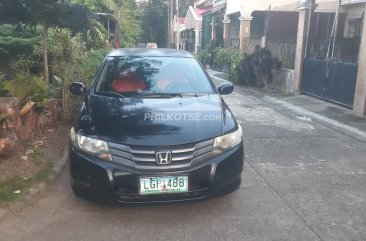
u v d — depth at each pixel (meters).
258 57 13.52
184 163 3.64
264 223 3.79
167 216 3.89
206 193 3.74
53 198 4.25
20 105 5.44
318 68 11.20
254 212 4.03
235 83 15.73
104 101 4.41
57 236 3.50
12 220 3.72
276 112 9.77
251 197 4.41
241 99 11.98
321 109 9.81
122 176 3.58
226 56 18.16
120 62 5.23
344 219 3.92
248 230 3.65
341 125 8.00
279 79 13.61
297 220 3.87
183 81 4.94
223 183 3.79
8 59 9.79
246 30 18.17
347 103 9.84
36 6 6.81
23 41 9.39
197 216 3.91
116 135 3.72
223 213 3.99
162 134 3.72
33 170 4.70
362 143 6.89
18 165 4.79
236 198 4.37
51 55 8.88
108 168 3.60
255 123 8.36
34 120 5.79
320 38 11.76
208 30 26.23
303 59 12.02
